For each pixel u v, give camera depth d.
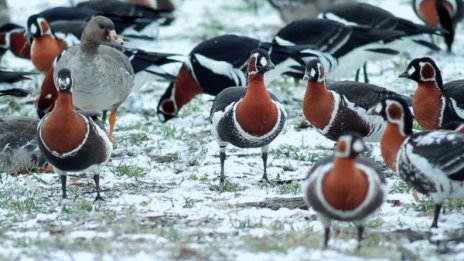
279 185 13.66
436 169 10.93
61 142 12.40
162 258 9.94
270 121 13.45
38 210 12.36
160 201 12.73
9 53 24.72
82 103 16.14
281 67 17.91
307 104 14.54
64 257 10.00
